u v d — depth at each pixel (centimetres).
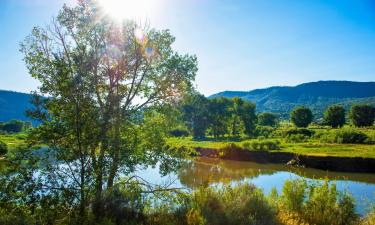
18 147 1062
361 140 7625
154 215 1020
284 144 7594
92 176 1059
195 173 4022
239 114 11681
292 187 1318
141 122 1377
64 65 1070
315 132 9538
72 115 1063
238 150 6309
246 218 1004
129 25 1301
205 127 11388
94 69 1155
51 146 1074
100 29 1247
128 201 1007
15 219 874
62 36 1180
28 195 989
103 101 1173
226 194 1201
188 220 893
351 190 2981
